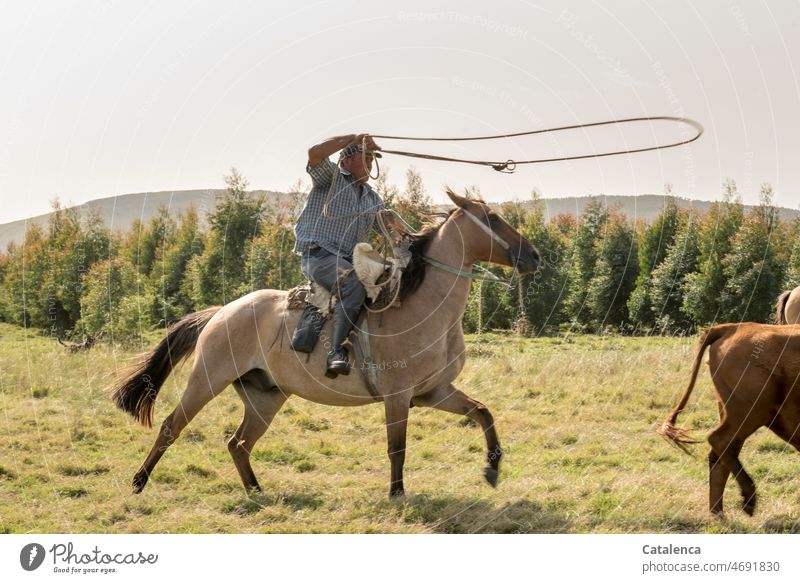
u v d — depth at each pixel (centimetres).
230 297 2055
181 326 730
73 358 1540
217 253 2105
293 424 983
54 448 852
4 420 991
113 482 723
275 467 796
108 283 2056
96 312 2022
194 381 694
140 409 722
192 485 723
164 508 662
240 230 2105
